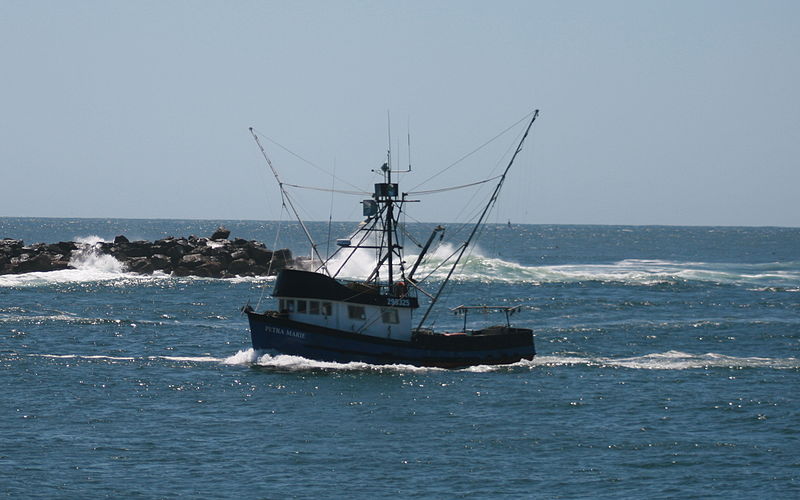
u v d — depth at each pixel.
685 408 178.88
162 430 158.62
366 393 186.25
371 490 131.38
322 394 185.12
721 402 183.62
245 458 144.12
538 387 195.25
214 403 177.62
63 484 131.25
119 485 131.50
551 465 143.00
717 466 143.12
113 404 176.00
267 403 178.00
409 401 180.75
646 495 130.38
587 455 148.00
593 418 170.62
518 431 161.12
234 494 128.88
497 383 198.62
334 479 135.38
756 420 170.38
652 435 159.62
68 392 184.75
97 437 153.88
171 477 135.12
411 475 137.75
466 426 163.88
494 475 138.00
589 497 129.38
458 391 189.88
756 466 143.25
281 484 133.12
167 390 187.75
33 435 154.00
